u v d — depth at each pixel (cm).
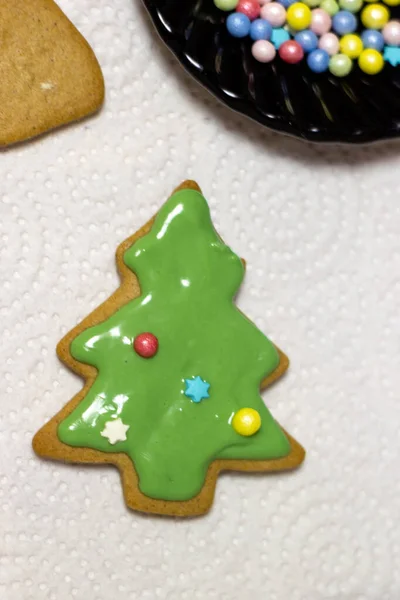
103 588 26
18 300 26
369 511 28
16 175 26
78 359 25
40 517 26
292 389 28
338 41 26
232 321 26
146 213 27
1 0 25
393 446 28
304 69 26
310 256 28
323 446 28
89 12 26
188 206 26
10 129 25
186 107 27
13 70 25
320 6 26
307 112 26
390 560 28
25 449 26
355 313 28
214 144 27
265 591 27
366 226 28
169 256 26
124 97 26
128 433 25
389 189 28
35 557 26
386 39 26
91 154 26
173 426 26
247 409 26
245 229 27
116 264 26
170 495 26
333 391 28
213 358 26
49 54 25
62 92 25
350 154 28
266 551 27
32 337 26
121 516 26
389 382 28
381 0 26
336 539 28
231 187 27
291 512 28
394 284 28
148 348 25
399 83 26
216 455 26
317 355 28
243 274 26
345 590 28
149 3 24
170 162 27
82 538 26
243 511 27
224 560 27
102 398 25
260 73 25
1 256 26
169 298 26
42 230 26
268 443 26
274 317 28
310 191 28
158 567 27
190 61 25
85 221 26
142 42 27
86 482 26
